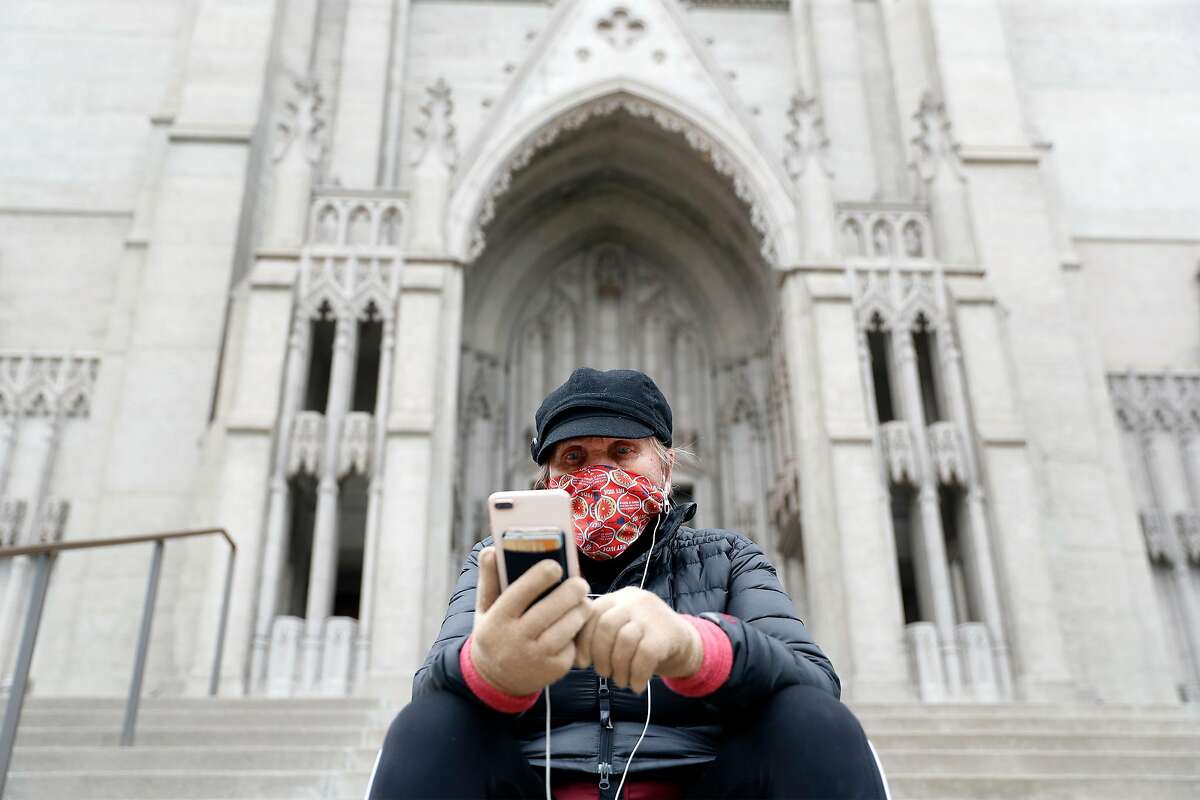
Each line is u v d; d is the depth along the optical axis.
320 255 15.78
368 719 8.71
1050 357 16.72
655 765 2.20
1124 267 20.38
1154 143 21.61
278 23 19.55
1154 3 23.06
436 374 15.10
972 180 18.12
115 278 18.95
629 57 18.12
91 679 13.95
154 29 21.28
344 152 18.80
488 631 1.83
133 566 14.63
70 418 17.50
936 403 16.39
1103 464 17.22
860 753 1.88
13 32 20.98
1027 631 13.83
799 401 15.69
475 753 1.92
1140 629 15.35
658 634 1.84
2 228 19.22
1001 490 14.70
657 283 22.25
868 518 14.49
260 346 14.94
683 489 20.25
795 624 2.33
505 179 17.17
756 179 17.27
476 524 19.05
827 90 20.44
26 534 16.28
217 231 16.84
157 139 19.22
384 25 20.11
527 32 19.72
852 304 16.03
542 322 21.70
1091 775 7.01
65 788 6.11
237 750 6.83
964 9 20.00
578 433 2.54
